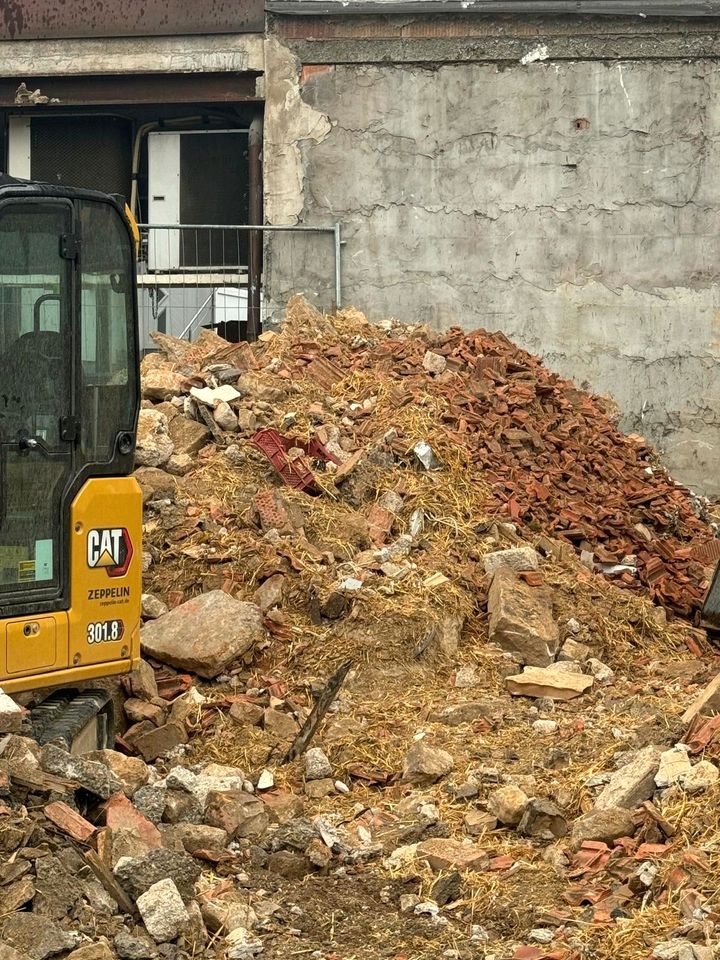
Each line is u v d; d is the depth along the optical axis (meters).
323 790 7.39
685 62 15.82
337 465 10.90
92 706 6.90
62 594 6.49
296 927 5.66
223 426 11.06
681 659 9.93
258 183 16.36
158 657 8.55
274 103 16.14
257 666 8.75
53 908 5.09
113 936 5.10
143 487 9.91
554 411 13.27
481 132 16.06
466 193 16.11
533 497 11.52
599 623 9.90
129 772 6.47
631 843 6.26
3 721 5.82
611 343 16.12
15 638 6.21
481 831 6.73
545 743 7.87
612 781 6.85
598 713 8.30
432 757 7.54
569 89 15.95
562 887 6.04
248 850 6.28
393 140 16.12
